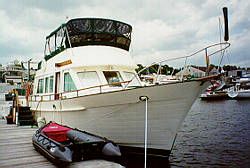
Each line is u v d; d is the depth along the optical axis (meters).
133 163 8.73
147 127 8.12
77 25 10.18
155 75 8.80
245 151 11.61
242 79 55.69
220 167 9.37
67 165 6.56
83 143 6.90
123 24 11.09
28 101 14.73
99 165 6.48
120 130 8.54
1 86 35.75
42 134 8.34
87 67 9.93
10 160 7.19
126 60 10.75
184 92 7.47
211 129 17.91
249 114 26.00
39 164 6.85
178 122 7.82
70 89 9.86
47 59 12.40
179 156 10.86
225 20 6.96
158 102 7.76
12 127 12.51
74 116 9.50
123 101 8.08
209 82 7.82
